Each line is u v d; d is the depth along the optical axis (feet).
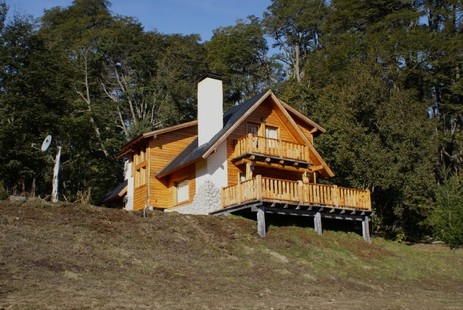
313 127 101.09
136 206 97.35
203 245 60.95
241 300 43.24
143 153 98.27
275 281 52.90
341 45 144.87
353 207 82.43
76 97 155.33
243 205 73.87
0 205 56.80
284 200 74.02
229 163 84.79
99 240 54.03
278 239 70.03
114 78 172.96
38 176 101.40
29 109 98.32
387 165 92.38
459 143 133.18
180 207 88.38
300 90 118.32
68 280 42.16
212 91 88.79
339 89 118.93
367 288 56.80
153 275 47.60
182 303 39.86
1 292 37.24
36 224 54.19
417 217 106.83
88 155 139.13
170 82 164.14
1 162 93.25
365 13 151.94
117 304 37.42
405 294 56.08
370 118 100.68
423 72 139.03
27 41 108.68
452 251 91.56
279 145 84.28
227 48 190.80
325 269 62.08
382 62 127.54
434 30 145.79
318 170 90.79
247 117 88.69
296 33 196.85
